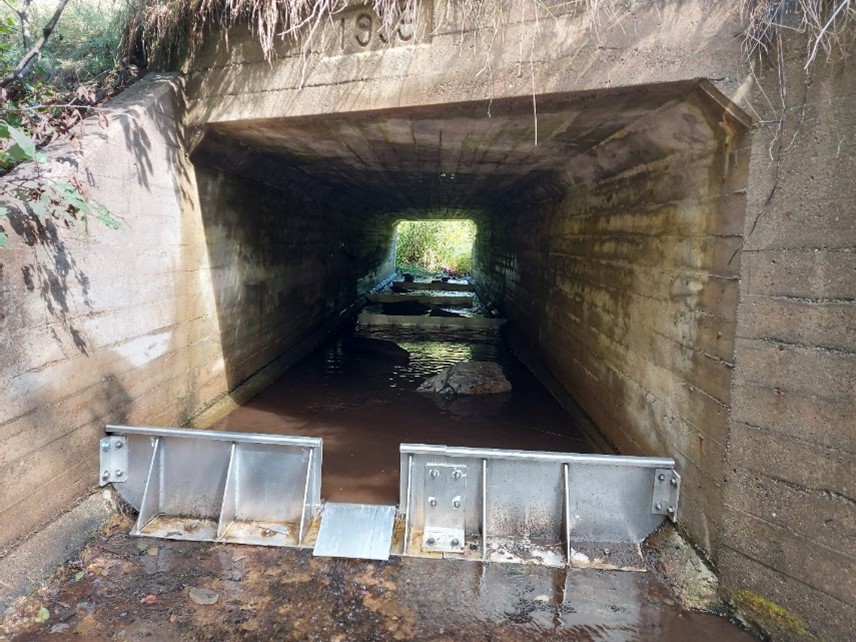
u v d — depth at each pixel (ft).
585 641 10.21
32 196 10.81
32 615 10.30
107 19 20.53
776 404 10.04
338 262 41.42
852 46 8.84
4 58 17.34
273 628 10.30
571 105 12.92
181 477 13.88
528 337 32.83
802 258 9.53
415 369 29.66
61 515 12.26
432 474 13.33
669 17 10.89
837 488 9.14
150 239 15.80
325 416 21.81
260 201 24.56
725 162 11.28
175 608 10.71
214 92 16.47
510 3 12.16
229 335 21.97
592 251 20.81
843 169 8.95
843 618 9.08
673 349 13.56
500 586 11.71
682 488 12.82
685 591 11.44
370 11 13.56
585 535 13.21
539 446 19.33
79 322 12.78
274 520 13.69
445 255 98.02
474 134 16.56
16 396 10.89
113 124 13.98
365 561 12.41
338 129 16.51
